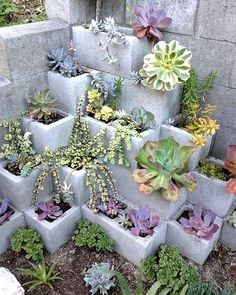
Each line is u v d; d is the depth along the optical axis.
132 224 1.81
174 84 1.69
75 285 1.71
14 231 1.87
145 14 1.75
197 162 1.89
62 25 1.96
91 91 1.90
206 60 1.83
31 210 1.90
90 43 1.91
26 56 1.80
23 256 1.84
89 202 1.91
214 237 1.80
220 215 1.88
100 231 1.87
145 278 1.73
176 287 1.61
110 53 1.85
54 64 1.93
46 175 1.86
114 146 1.77
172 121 1.88
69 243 1.94
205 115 1.90
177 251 1.79
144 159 1.71
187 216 1.90
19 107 1.89
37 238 1.83
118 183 1.98
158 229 1.78
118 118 1.90
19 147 1.93
